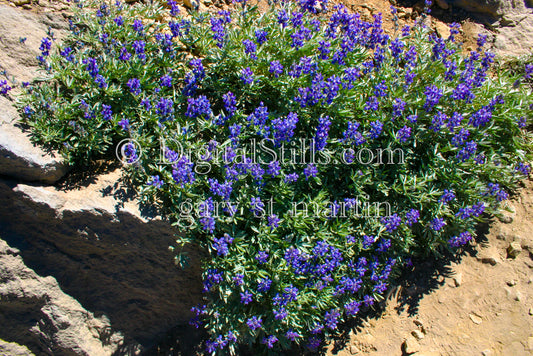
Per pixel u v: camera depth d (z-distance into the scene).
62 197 0.82
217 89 0.95
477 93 1.05
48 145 0.84
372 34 1.03
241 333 0.88
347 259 0.93
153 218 0.83
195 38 1.00
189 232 0.83
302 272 0.85
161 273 0.89
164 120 0.87
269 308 0.87
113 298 0.91
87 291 0.90
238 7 1.05
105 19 0.99
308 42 0.96
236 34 0.99
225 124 0.90
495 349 0.87
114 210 0.82
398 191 0.95
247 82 0.89
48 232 0.84
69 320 0.89
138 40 0.97
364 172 0.93
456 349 0.88
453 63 1.01
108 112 0.85
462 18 1.30
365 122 0.96
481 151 1.05
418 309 0.94
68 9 1.01
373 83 0.99
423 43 1.14
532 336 0.87
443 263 0.99
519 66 1.19
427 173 0.96
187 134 0.88
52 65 0.89
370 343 0.92
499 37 1.27
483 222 1.01
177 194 0.84
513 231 0.98
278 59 0.98
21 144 0.81
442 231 0.98
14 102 0.84
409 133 0.90
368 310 0.96
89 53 0.94
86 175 0.86
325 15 1.23
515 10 1.30
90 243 0.85
